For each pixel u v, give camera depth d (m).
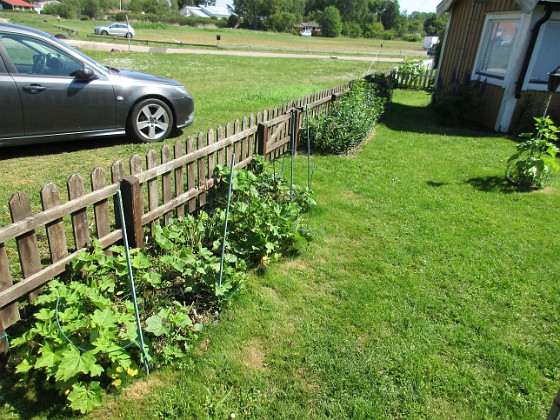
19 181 4.96
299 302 3.29
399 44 69.88
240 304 3.21
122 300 2.91
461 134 9.35
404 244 4.25
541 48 9.03
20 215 2.47
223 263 3.29
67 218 4.19
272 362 2.70
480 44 10.66
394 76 16.61
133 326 2.49
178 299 3.12
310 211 4.84
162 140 6.91
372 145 7.88
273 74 18.39
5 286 2.47
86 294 2.54
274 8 90.00
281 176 4.96
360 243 4.24
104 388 2.42
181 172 3.91
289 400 2.45
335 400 2.46
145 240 3.56
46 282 2.76
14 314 2.56
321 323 3.07
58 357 2.26
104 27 41.22
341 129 7.07
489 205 5.38
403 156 7.29
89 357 2.24
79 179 2.85
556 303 3.45
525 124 9.31
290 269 3.72
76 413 2.28
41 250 3.56
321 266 3.79
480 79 10.66
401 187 5.81
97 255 2.86
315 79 17.33
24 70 5.41
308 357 2.75
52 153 6.00
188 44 35.38
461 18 12.02
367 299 3.36
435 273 3.77
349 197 5.37
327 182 5.80
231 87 13.42
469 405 2.48
